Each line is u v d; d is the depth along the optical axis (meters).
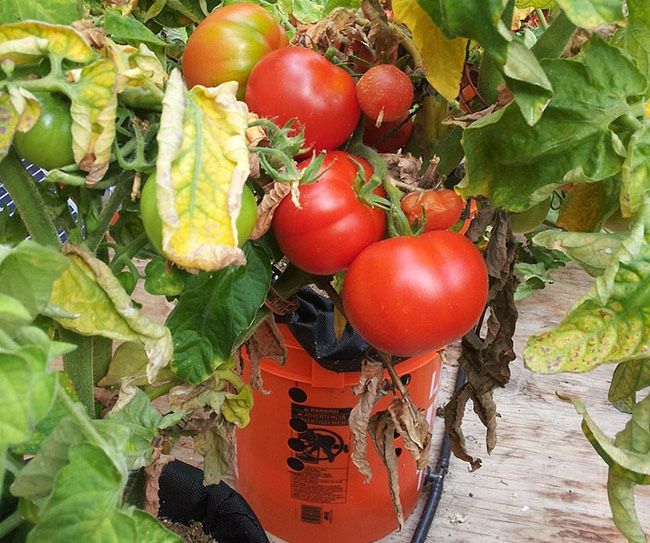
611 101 0.40
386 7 0.55
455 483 0.92
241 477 0.89
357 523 0.85
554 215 0.79
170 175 0.31
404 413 0.55
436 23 0.36
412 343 0.44
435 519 0.88
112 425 0.32
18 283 0.30
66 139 0.34
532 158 0.43
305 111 0.44
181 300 0.47
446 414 0.70
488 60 0.48
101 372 0.49
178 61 0.60
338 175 0.45
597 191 0.47
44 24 0.32
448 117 0.50
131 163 0.34
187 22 0.59
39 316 0.39
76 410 0.28
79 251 0.37
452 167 0.55
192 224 0.32
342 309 0.56
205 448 0.60
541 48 0.47
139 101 0.36
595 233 0.44
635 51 0.44
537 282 1.15
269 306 0.56
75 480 0.28
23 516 0.33
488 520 0.87
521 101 0.36
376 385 0.54
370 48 0.54
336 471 0.80
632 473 0.45
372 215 0.46
